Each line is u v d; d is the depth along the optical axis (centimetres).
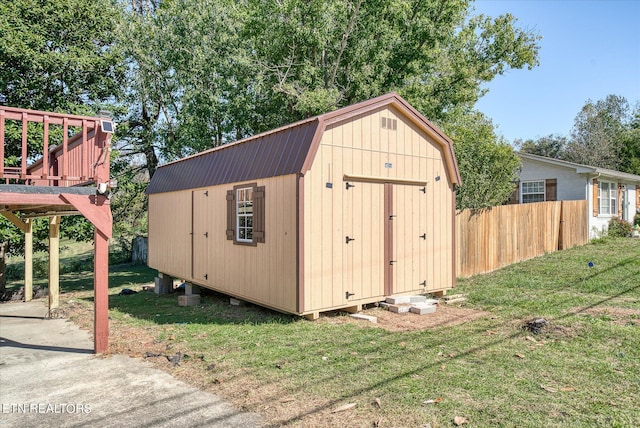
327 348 509
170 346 541
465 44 1599
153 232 1162
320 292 648
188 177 973
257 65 1495
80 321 741
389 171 743
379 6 1423
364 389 383
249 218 754
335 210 667
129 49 1460
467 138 1159
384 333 575
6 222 1059
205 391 394
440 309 731
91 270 1683
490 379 401
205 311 780
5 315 816
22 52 1141
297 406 353
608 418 320
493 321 630
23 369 478
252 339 558
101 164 540
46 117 510
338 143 670
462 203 1112
